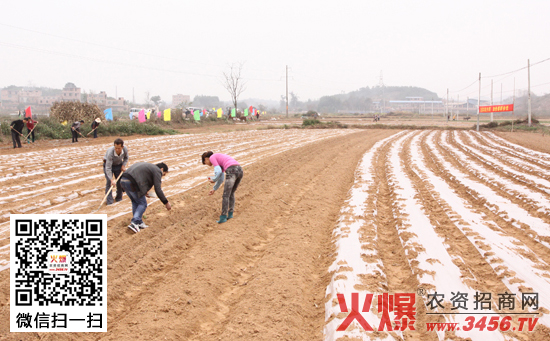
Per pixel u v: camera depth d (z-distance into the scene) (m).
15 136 20.69
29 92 163.75
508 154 20.20
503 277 5.63
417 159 18.19
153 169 7.45
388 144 25.47
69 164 15.11
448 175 13.85
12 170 13.70
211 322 4.75
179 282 5.52
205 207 9.09
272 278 5.65
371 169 15.24
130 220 8.05
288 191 11.16
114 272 5.75
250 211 9.05
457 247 6.84
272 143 23.91
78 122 23.78
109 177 9.08
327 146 22.48
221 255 6.51
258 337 4.27
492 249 6.63
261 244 7.39
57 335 4.29
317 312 4.95
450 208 9.38
